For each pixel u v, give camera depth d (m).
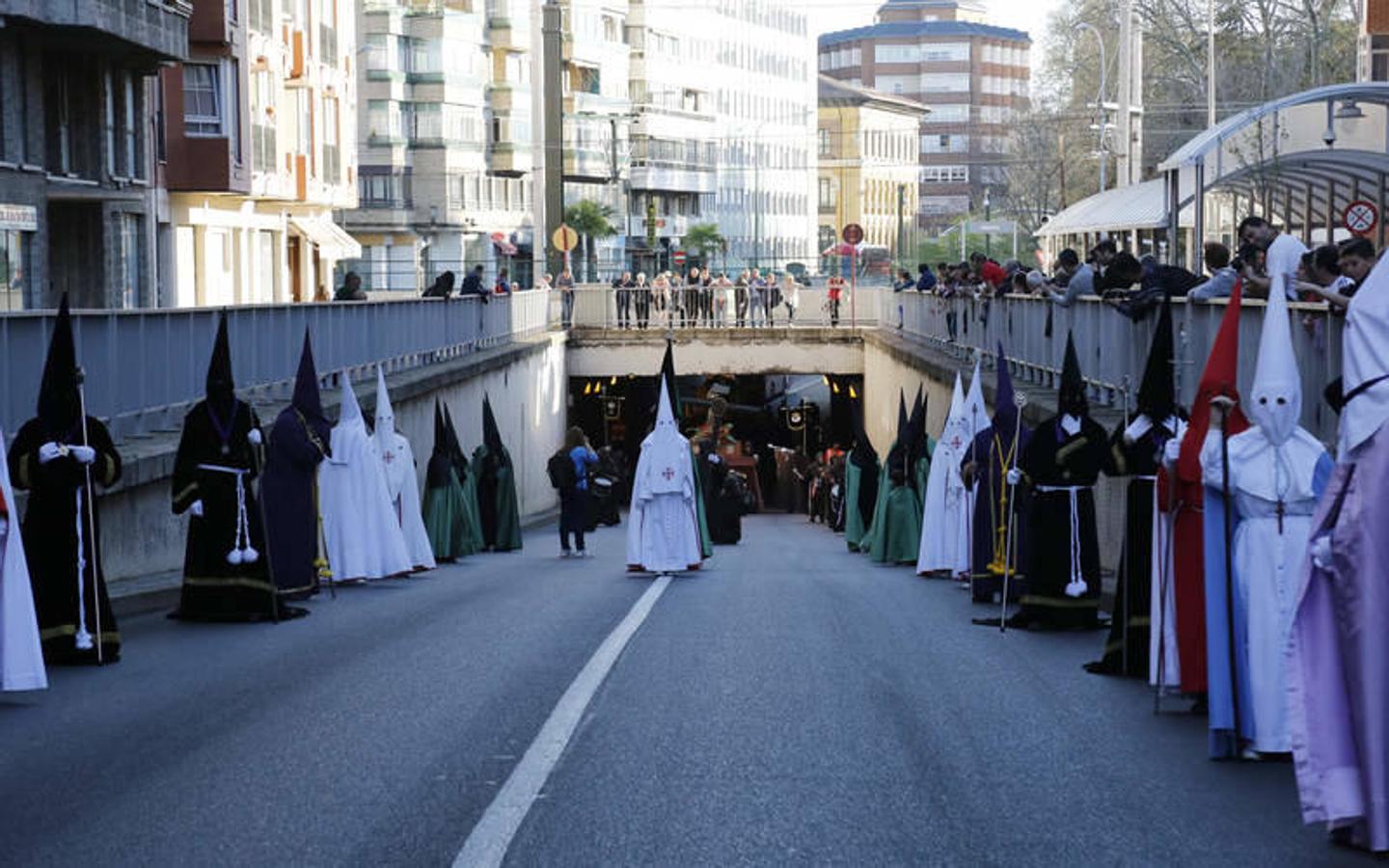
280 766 9.81
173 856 8.07
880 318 59.00
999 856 8.05
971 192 180.00
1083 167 102.25
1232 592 9.97
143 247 42.75
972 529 18.48
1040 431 15.76
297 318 28.56
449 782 9.38
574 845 8.17
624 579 22.48
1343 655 8.22
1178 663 11.36
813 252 161.75
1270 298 9.94
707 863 7.89
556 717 11.07
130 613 16.83
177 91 44.34
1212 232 39.06
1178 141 80.69
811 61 161.25
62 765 9.95
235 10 45.75
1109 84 91.88
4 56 33.69
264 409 25.58
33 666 11.76
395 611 17.27
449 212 92.81
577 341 59.09
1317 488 9.86
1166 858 8.06
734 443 62.12
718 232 134.88
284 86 52.97
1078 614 15.75
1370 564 8.13
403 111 91.88
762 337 59.16
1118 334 22.48
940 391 35.22
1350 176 28.47
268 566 16.33
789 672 13.11
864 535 31.45
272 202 53.59
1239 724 9.95
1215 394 10.30
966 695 12.11
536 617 16.69
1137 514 12.84
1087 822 8.67
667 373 23.17
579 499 28.30
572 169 107.44
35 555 13.45
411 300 36.75
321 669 13.18
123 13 35.69
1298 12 64.69
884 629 15.93
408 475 22.73
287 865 7.89
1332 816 8.14
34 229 34.78
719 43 137.75
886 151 177.88
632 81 123.38
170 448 19.80
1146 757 10.13
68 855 8.12
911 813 8.80
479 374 40.47
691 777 9.52
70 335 13.50
